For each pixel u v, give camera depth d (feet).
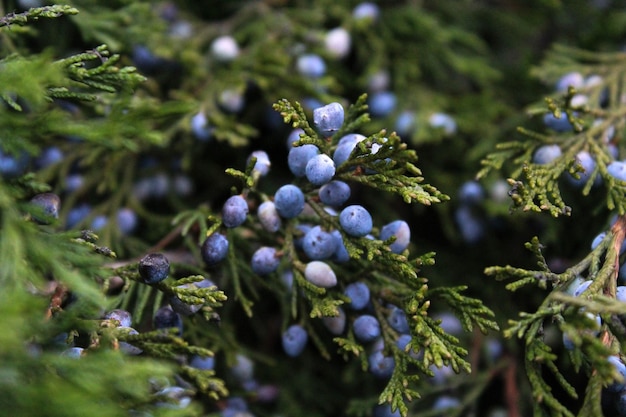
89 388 0.93
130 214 1.22
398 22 1.38
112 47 1.21
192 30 1.34
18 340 0.91
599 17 1.38
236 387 1.18
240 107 1.27
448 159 1.32
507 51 1.47
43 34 1.24
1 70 1.00
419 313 1.05
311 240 1.08
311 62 1.29
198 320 1.14
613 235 1.08
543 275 1.05
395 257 1.06
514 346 1.22
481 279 1.27
